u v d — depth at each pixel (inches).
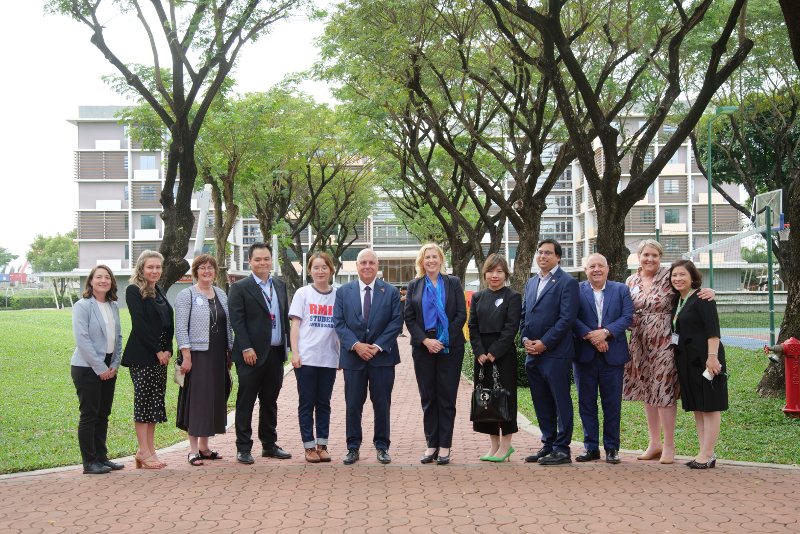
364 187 1475.1
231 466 293.0
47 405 470.3
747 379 538.3
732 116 990.4
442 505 220.5
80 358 277.7
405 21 676.7
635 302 299.1
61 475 279.7
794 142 1110.4
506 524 199.6
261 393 312.3
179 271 644.7
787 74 872.9
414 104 748.6
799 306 412.8
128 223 2410.2
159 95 810.8
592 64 701.3
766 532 191.5
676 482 252.2
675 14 629.9
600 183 541.6
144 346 286.0
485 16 689.6
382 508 217.3
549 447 299.9
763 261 1378.0
